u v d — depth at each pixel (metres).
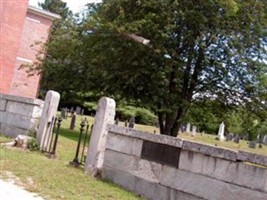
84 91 20.25
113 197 6.66
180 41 18.88
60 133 17.55
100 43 18.30
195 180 6.47
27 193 5.94
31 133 11.59
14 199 5.49
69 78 20.44
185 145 6.72
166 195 6.90
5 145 10.61
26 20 29.22
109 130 8.45
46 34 30.03
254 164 5.70
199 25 18.22
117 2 18.39
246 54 20.08
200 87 20.92
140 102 19.53
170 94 19.16
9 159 8.40
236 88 20.66
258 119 21.70
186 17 17.80
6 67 25.64
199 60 19.69
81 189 6.81
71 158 10.14
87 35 18.94
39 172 7.55
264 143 42.91
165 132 20.86
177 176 6.79
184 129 42.25
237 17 18.91
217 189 6.10
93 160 8.50
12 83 28.36
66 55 20.11
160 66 18.38
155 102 19.11
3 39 25.44
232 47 19.31
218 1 16.97
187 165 6.66
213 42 19.23
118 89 18.73
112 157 8.23
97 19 18.22
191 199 6.46
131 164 7.75
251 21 19.09
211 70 20.30
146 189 7.29
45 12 29.73
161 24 17.61
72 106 43.62
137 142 7.73
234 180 5.89
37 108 11.94
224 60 20.00
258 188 5.57
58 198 5.93
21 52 28.97
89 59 19.20
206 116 23.41
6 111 12.92
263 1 19.70
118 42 17.84
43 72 21.45
